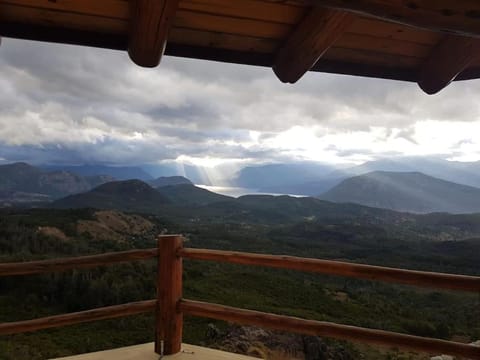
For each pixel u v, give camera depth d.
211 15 1.66
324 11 1.55
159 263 2.75
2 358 14.92
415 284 2.02
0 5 1.57
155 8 1.42
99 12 1.61
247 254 2.46
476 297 26.92
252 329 11.87
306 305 22.20
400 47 1.93
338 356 11.76
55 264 2.43
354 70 2.03
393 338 2.09
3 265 2.31
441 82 2.06
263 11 1.64
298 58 1.82
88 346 16.64
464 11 0.94
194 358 2.69
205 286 23.92
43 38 1.70
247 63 1.93
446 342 1.99
